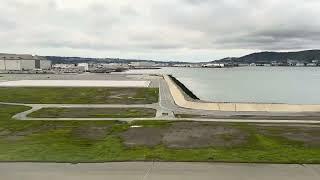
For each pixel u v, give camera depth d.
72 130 40.31
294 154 29.27
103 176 23.66
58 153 29.84
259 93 118.25
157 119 47.22
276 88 139.50
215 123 44.19
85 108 58.28
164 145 32.69
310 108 54.97
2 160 27.44
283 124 43.59
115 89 93.00
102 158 28.08
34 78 150.25
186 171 24.64
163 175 23.78
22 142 34.38
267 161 27.02
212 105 57.72
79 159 27.78
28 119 47.81
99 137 36.53
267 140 34.72
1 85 106.00
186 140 34.75
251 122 44.91
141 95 78.00
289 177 23.33
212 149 31.08
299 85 155.88
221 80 193.38
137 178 23.25
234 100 96.62
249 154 29.30
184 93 78.31
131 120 46.56
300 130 39.72
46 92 85.31
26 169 25.19
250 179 23.00
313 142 33.84
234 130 39.66
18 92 85.12
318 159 27.61
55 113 53.00
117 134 37.91
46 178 23.31
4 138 36.28
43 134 38.22
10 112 54.12
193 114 51.44
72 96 76.69
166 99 70.12
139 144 33.16
